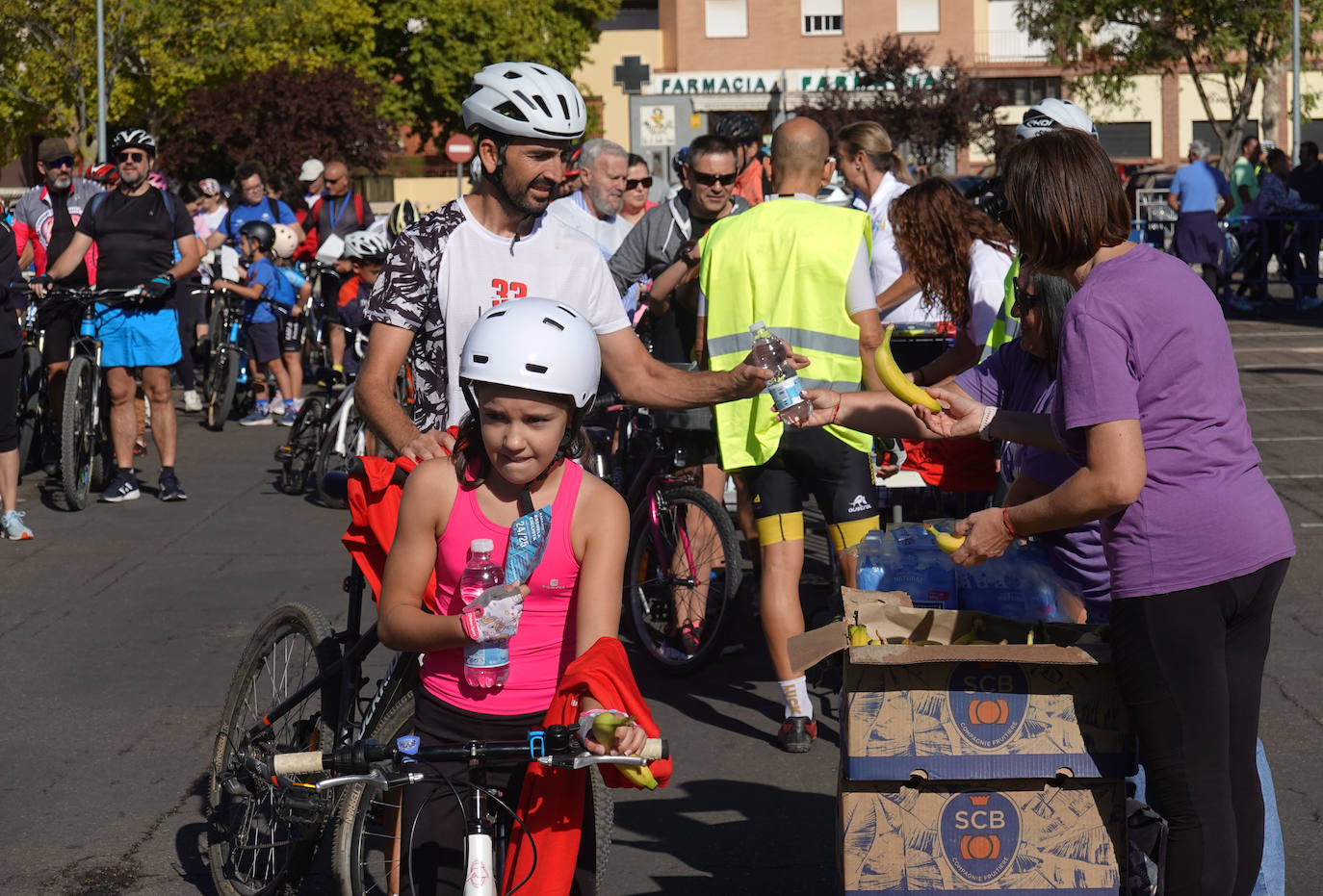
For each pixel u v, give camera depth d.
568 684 2.76
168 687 6.12
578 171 9.23
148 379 9.95
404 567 3.05
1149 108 50.22
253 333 13.41
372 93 34.09
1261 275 21.44
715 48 47.88
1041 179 3.24
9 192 20.86
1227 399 3.23
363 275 10.09
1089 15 37.94
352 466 3.53
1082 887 3.22
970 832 3.22
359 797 3.78
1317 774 5.04
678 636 6.52
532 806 2.92
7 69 29.62
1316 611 6.98
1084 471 3.16
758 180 9.99
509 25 46.44
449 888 2.96
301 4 32.84
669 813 4.89
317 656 4.19
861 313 5.31
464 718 3.04
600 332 4.12
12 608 7.33
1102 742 3.20
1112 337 3.14
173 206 9.91
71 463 9.57
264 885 4.14
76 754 5.39
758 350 4.09
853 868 3.22
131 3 29.06
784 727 5.50
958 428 3.92
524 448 2.90
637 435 7.29
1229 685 3.30
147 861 4.51
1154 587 3.18
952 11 47.44
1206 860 3.19
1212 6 36.16
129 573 8.05
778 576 5.45
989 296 5.20
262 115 32.53
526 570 2.98
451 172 48.84
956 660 3.12
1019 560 3.81
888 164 7.18
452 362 4.02
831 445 5.32
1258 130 49.03
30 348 10.75
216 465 11.49
